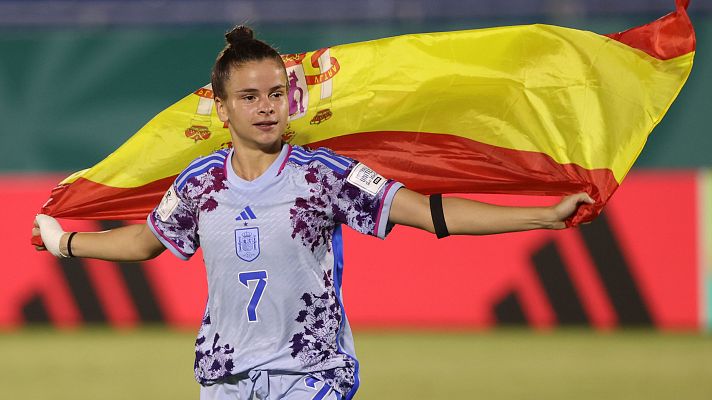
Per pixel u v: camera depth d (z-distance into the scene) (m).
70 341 36.81
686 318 37.38
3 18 48.78
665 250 37.31
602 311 37.62
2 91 44.00
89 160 43.94
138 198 16.11
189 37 43.88
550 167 14.91
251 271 13.19
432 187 15.48
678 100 41.78
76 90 43.94
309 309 13.22
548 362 32.03
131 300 39.62
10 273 39.84
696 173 37.31
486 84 15.11
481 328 38.06
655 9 46.28
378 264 38.50
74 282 39.72
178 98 43.84
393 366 31.52
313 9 48.53
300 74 15.60
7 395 27.84
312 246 13.17
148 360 33.03
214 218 13.31
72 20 49.06
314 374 13.19
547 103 14.87
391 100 15.40
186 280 39.44
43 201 39.53
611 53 14.67
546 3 47.16
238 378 13.40
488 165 15.16
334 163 13.21
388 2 48.25
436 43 15.30
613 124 14.64
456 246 38.19
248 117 13.01
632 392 27.69
